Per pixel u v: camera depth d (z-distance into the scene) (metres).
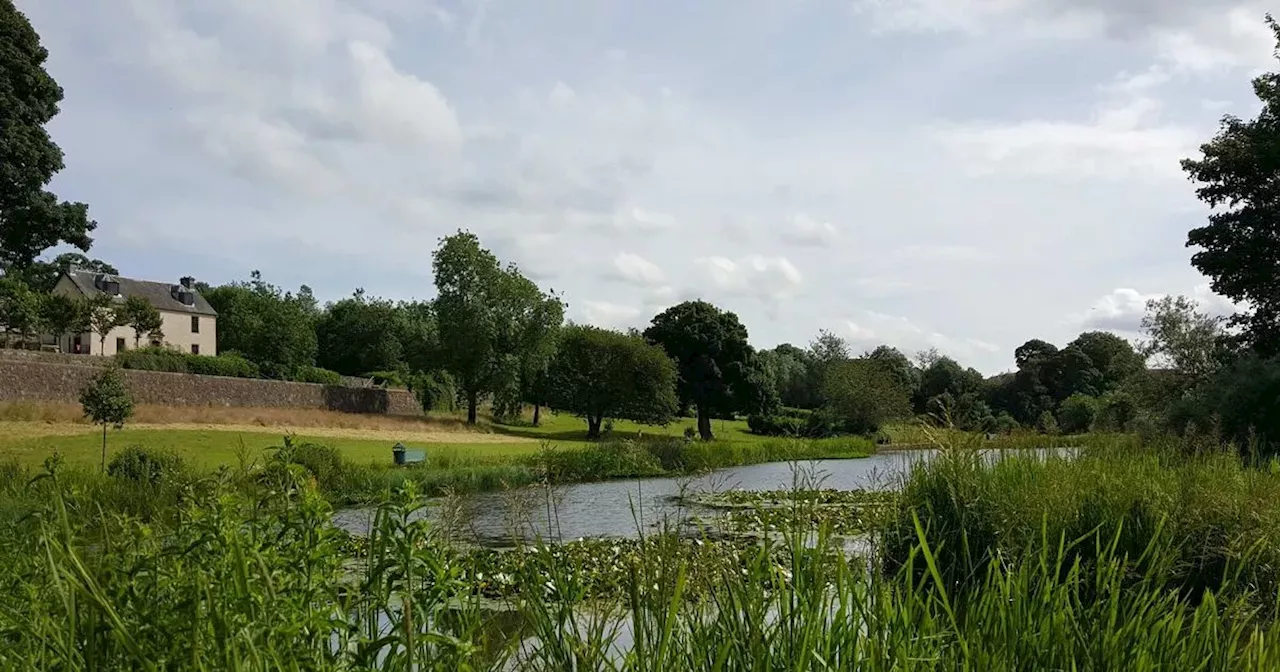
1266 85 25.69
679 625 3.21
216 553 2.41
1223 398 19.67
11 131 37.34
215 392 43.12
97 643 2.24
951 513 6.32
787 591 3.19
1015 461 8.02
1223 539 5.68
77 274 68.56
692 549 3.76
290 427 39.34
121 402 26.33
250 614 2.17
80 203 40.09
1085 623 3.46
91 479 10.48
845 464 27.66
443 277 56.69
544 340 58.44
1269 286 25.25
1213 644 3.38
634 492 19.02
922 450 7.54
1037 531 5.76
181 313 74.06
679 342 66.44
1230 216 26.33
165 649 2.17
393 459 29.86
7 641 2.47
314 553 2.51
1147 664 3.09
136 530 2.76
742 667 2.86
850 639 2.88
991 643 3.10
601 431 58.88
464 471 22.77
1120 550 6.02
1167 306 29.89
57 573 2.21
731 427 67.75
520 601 3.47
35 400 34.78
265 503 2.82
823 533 3.30
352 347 85.88
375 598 2.69
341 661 2.42
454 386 62.25
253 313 80.94
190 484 3.11
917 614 3.38
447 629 3.10
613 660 3.00
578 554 5.32
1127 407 28.88
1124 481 7.07
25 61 38.41
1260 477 6.48
